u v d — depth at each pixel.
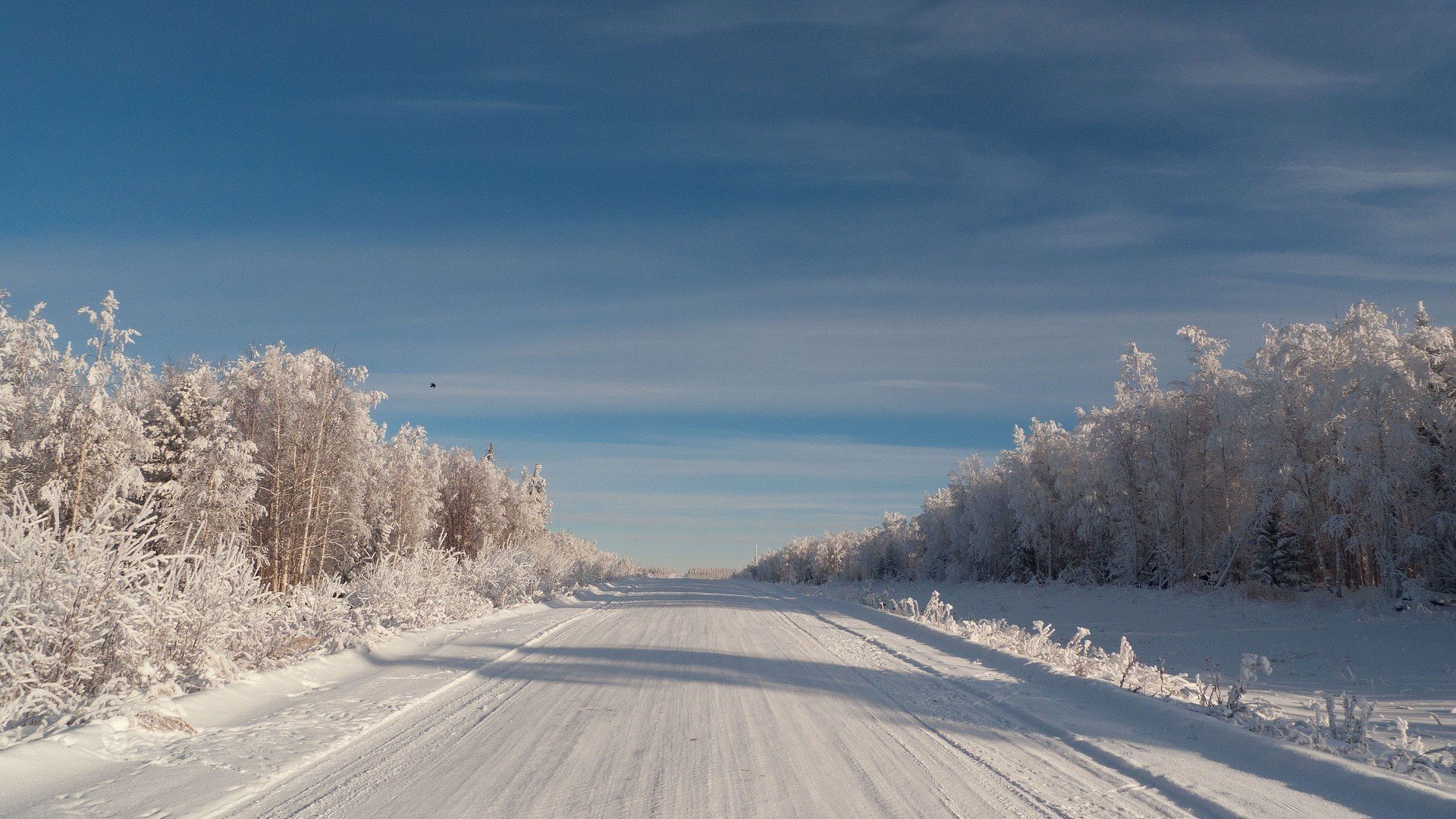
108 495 8.14
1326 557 36.06
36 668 6.88
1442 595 26.23
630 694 9.28
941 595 51.03
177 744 6.49
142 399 32.00
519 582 26.39
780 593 42.28
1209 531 40.00
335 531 38.47
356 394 38.41
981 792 5.32
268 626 10.58
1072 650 11.43
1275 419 33.31
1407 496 29.12
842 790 5.36
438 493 55.09
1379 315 30.77
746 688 9.73
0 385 23.95
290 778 5.63
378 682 9.91
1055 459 50.78
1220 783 5.51
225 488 30.30
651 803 5.05
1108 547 45.22
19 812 4.76
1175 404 41.53
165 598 8.26
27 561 7.03
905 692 9.55
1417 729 9.78
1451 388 29.80
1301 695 14.23
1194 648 23.22
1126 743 6.75
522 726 7.45
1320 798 5.20
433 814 4.82
